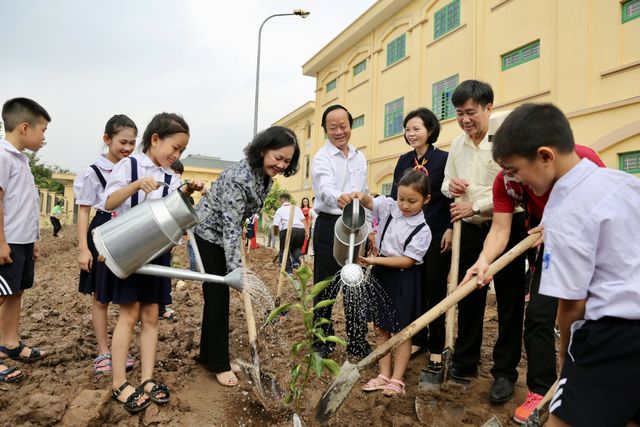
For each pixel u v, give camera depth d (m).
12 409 2.65
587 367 1.68
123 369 2.78
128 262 2.59
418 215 3.39
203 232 3.25
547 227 1.77
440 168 3.72
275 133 3.04
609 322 1.65
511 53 10.96
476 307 3.35
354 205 3.11
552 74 9.76
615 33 8.53
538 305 2.79
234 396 3.04
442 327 3.58
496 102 11.25
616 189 1.67
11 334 3.39
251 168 3.14
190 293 6.67
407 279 3.35
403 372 3.25
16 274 3.13
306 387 3.22
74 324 4.67
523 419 2.73
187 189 2.91
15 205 3.13
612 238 1.64
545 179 1.80
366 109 17.28
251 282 2.73
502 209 2.80
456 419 2.84
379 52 16.50
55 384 2.99
